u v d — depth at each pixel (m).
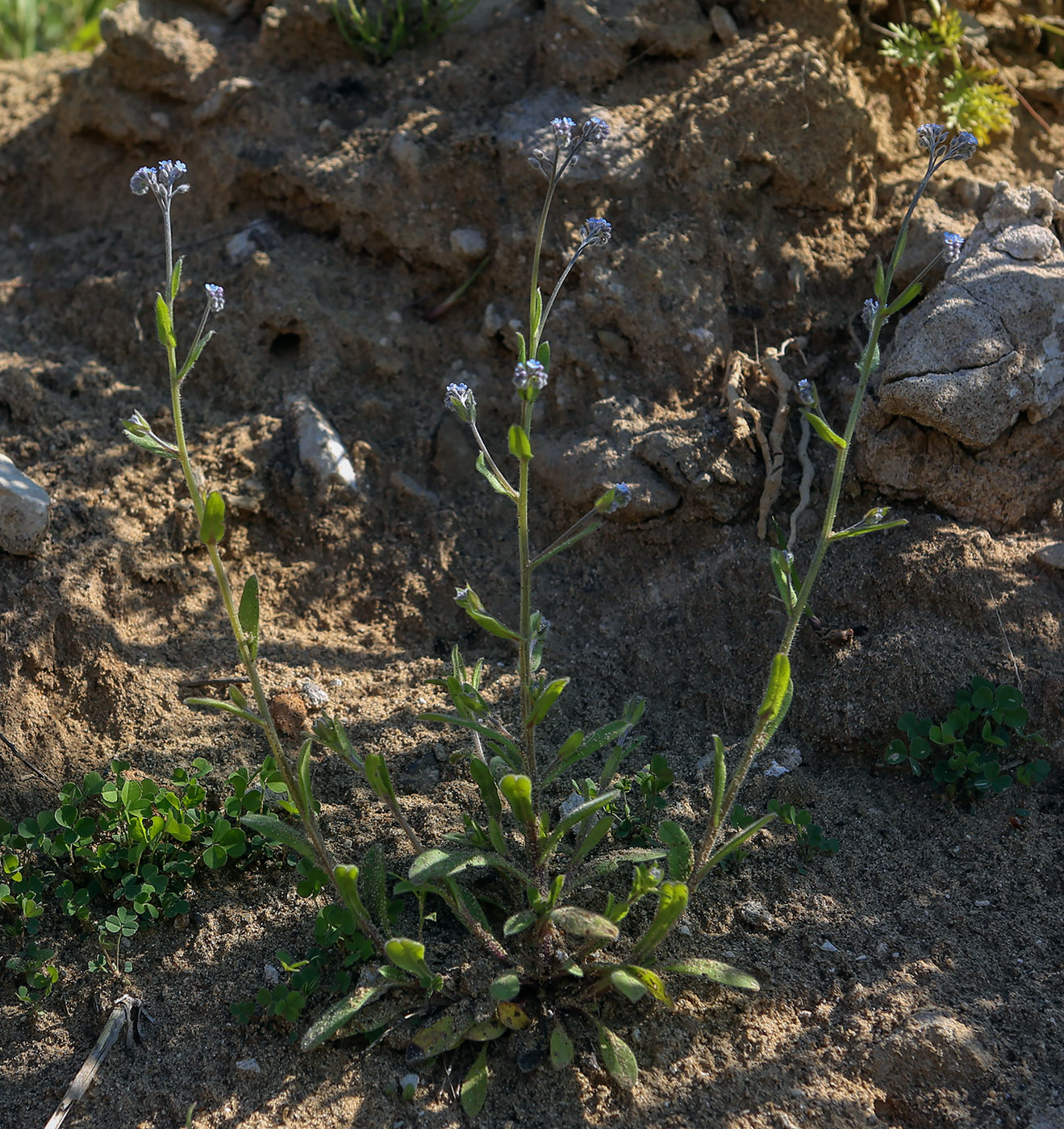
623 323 0.72
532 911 0.55
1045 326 0.68
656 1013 0.57
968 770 0.62
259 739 0.64
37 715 0.64
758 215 0.74
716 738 0.55
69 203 0.82
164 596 0.69
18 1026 0.58
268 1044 0.56
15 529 0.67
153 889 0.59
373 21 0.80
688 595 0.68
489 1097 0.55
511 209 0.75
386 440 0.73
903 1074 0.55
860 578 0.67
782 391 0.70
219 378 0.74
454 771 0.63
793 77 0.75
